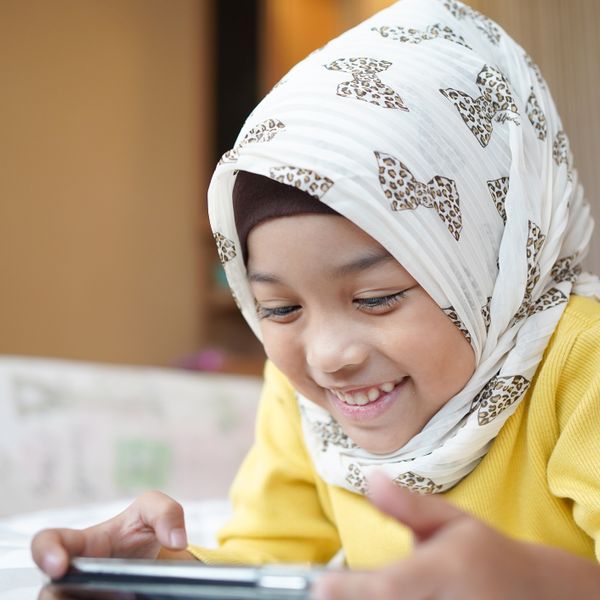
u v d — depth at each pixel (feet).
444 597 1.16
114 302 8.72
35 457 4.97
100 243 8.63
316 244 2.11
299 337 2.24
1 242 7.96
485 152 2.38
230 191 2.39
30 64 8.20
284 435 2.92
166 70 9.19
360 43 2.50
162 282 9.09
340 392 2.26
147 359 8.93
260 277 2.21
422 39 2.52
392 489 1.29
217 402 5.85
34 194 8.18
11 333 7.98
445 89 2.39
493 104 2.47
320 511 2.92
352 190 2.09
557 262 2.50
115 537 1.87
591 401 2.13
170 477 5.33
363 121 2.24
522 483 2.32
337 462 2.54
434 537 1.27
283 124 2.27
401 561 1.18
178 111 9.27
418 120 2.29
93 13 8.66
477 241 2.30
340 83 2.32
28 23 8.20
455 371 2.22
